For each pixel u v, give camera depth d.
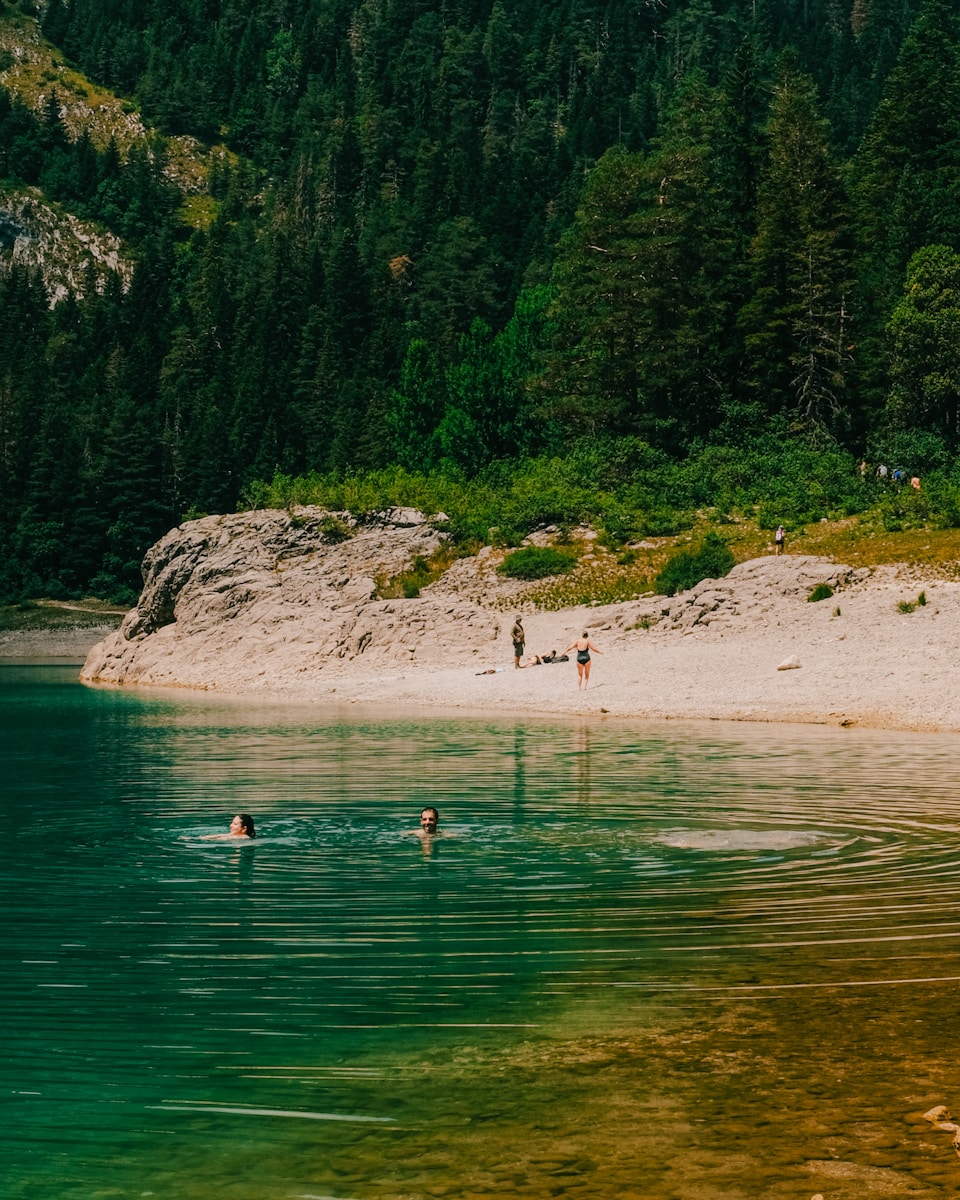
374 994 9.57
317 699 46.19
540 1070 7.95
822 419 80.44
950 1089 7.48
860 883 13.39
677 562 54.34
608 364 84.00
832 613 45.56
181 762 26.03
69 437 155.00
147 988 9.79
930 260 75.94
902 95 95.50
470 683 45.41
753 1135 6.89
